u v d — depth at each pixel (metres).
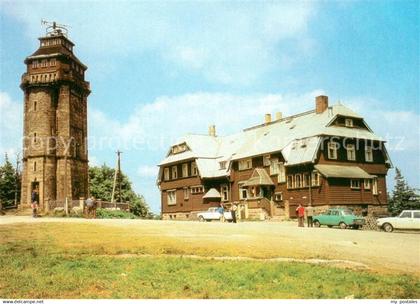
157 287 13.99
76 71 65.62
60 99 62.19
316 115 53.41
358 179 49.12
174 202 66.81
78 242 21.19
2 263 16.56
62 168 60.72
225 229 29.23
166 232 26.06
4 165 89.75
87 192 65.56
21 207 58.88
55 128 61.94
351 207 47.59
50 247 19.81
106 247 20.00
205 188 61.50
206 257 18.52
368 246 23.06
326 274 15.96
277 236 25.70
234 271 15.87
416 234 30.73
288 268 16.52
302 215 36.72
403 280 15.66
